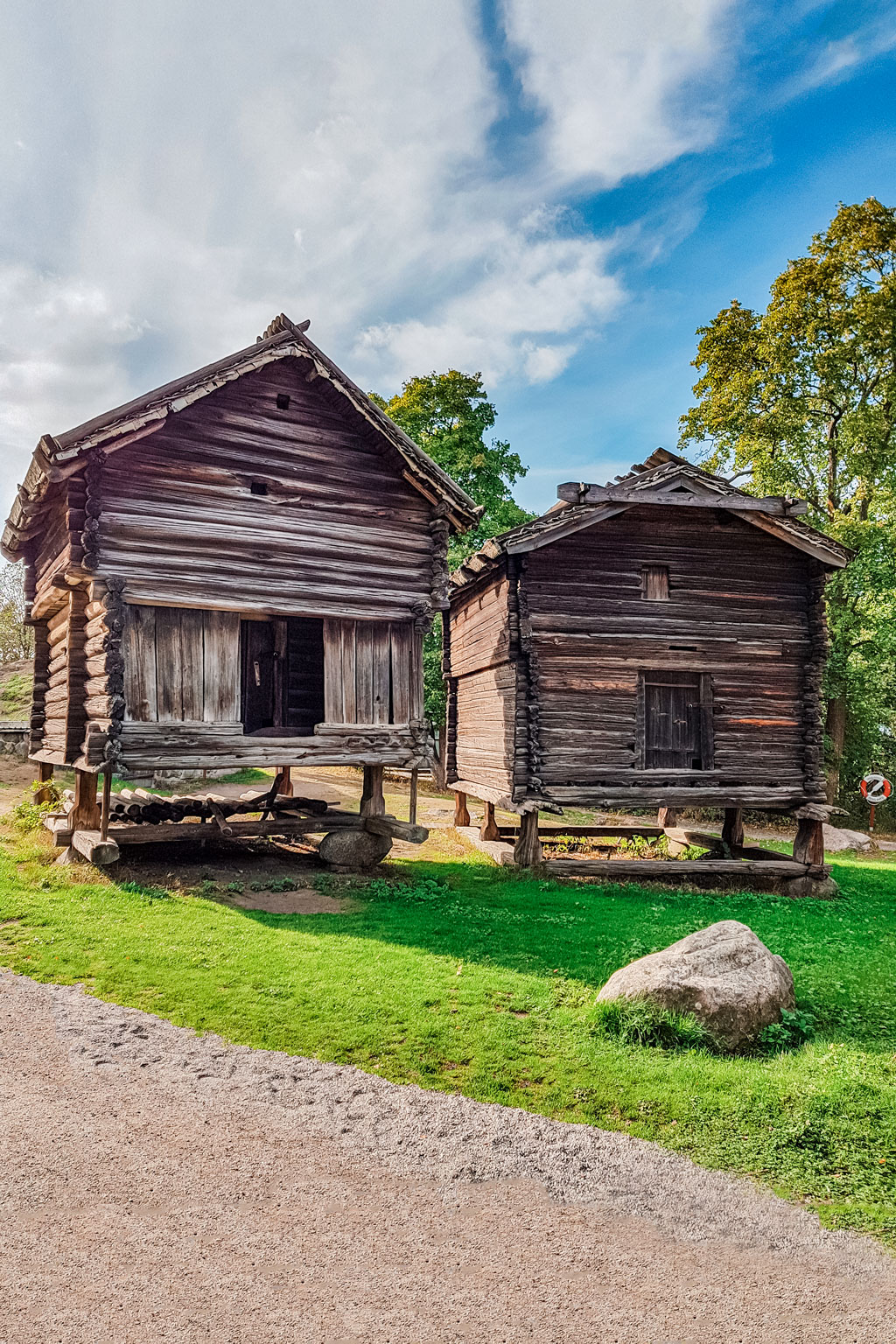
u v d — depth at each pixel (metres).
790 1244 4.18
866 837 21.23
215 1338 3.29
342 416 12.12
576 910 10.62
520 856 12.91
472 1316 3.51
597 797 12.84
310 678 13.58
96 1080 5.38
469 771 16.83
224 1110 5.11
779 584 14.05
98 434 9.93
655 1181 4.66
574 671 13.02
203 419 11.05
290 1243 3.92
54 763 13.61
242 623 13.09
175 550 10.67
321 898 10.46
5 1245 3.77
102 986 6.84
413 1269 3.80
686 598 13.55
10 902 8.81
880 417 24.47
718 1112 5.39
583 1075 5.80
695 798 13.21
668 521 13.55
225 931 8.39
